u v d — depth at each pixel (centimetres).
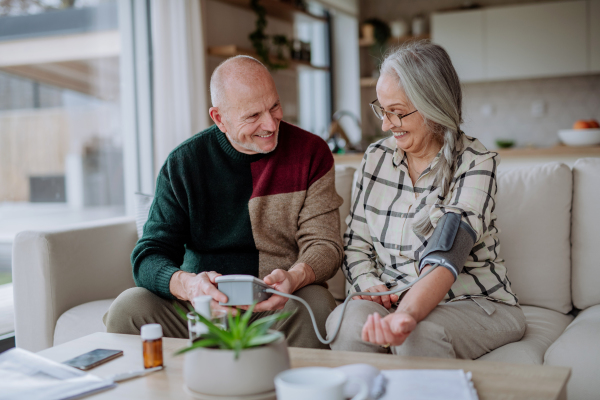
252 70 146
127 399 85
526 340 135
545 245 165
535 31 495
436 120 132
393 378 86
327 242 150
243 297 111
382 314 119
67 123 329
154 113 303
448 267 112
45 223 337
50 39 330
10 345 182
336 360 98
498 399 79
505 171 176
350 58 551
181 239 157
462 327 120
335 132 362
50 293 168
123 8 317
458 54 519
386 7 569
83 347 113
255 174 158
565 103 518
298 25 507
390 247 142
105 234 189
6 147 332
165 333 141
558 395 80
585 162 168
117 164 324
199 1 313
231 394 80
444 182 133
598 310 149
